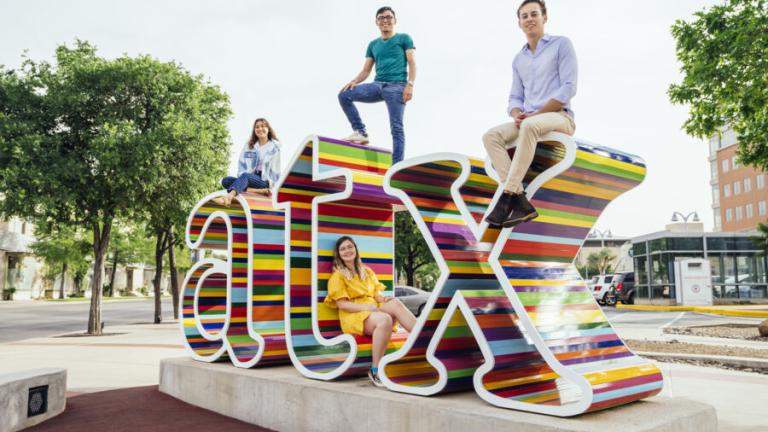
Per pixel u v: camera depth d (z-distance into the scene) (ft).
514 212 11.92
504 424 10.90
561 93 12.36
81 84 51.13
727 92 36.29
